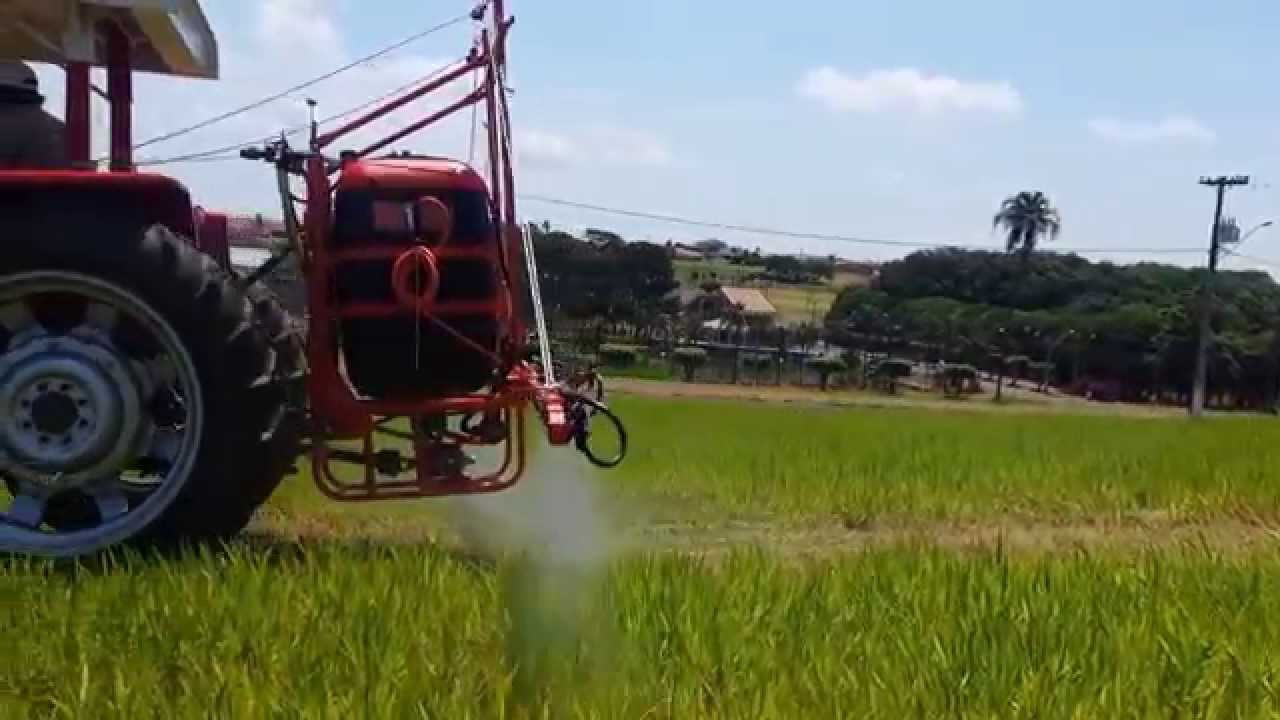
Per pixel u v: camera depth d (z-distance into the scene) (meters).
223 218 7.38
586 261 59.94
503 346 6.55
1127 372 65.62
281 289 7.21
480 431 6.65
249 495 6.27
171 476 6.22
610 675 4.12
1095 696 4.06
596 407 6.54
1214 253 49.25
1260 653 4.56
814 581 5.46
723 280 93.62
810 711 3.86
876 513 9.30
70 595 5.03
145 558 6.10
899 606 5.14
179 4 6.68
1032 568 5.98
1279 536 8.74
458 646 4.39
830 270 100.69
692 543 7.89
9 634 4.55
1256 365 63.28
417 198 6.43
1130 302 75.56
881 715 3.85
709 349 60.34
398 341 6.39
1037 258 84.19
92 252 6.09
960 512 9.52
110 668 4.16
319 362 6.42
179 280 6.15
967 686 4.12
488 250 6.49
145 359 6.39
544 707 3.82
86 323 6.29
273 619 4.66
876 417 27.17
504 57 6.64
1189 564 6.26
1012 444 15.32
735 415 26.34
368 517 7.92
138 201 6.32
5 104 6.69
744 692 3.99
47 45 6.99
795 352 61.75
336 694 3.90
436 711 3.78
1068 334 67.75
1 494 8.09
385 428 6.62
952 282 84.44
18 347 6.17
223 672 4.04
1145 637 4.73
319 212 6.40
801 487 10.17
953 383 63.47
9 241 6.07
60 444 6.14
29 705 3.85
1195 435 18.86
